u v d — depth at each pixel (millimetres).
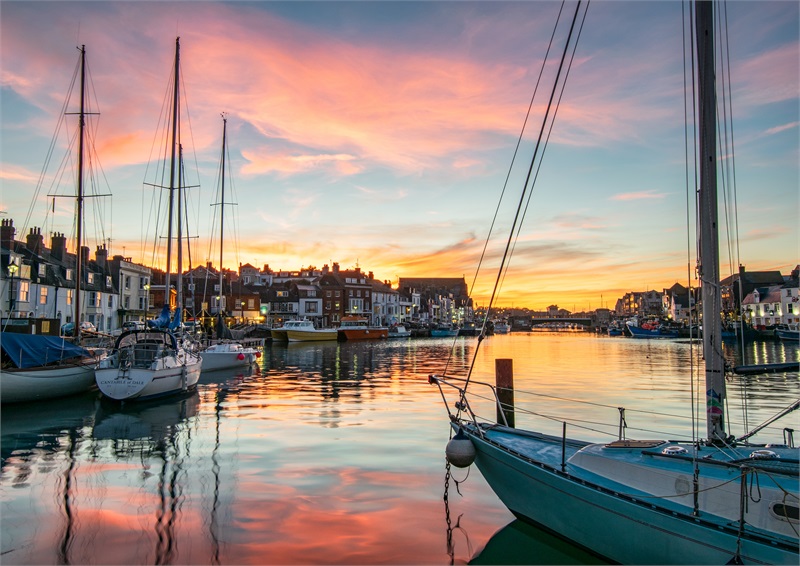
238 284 91125
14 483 12016
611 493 8102
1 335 21891
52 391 22516
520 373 38656
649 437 16547
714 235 7742
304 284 104188
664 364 46781
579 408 22312
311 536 9328
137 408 21719
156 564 8203
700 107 7656
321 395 25719
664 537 7477
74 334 26234
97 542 8945
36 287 46344
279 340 70938
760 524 6973
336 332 78250
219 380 31953
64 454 14555
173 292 59875
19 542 8922
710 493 7457
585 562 8688
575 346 82000
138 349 24688
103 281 58844
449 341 92500
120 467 13281
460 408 11562
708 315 7945
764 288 108375
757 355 51469
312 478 12453
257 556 8547
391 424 18547
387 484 12078
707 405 8164
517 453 9844
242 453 14633
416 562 8492
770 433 17812
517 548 9039
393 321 126562
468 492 11625
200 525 9711
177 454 14531
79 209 27734
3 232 44875
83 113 28266
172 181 31359
